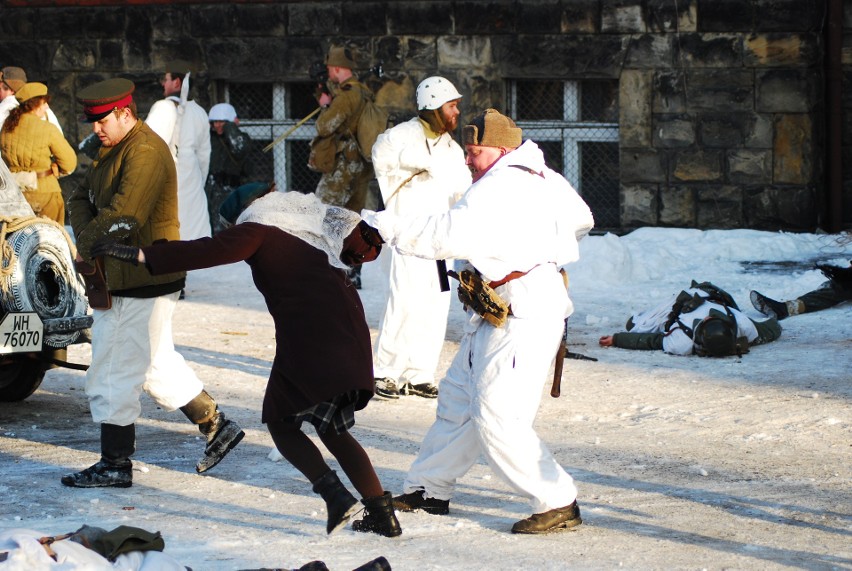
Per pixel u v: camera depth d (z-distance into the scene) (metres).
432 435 9.69
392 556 8.65
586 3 25.88
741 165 25.67
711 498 10.16
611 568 8.44
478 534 9.21
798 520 9.56
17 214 12.47
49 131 16.73
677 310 16.55
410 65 26.66
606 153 26.72
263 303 20.23
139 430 12.56
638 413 13.25
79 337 12.74
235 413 13.26
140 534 6.95
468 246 8.93
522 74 26.36
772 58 25.38
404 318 13.91
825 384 14.34
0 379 13.30
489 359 9.10
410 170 13.95
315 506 9.98
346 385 8.70
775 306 18.30
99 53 27.73
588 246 21.88
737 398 13.80
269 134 27.92
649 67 25.84
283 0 27.02
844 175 25.77
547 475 9.20
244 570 7.59
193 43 27.42
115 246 8.52
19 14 27.77
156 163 10.43
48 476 10.81
